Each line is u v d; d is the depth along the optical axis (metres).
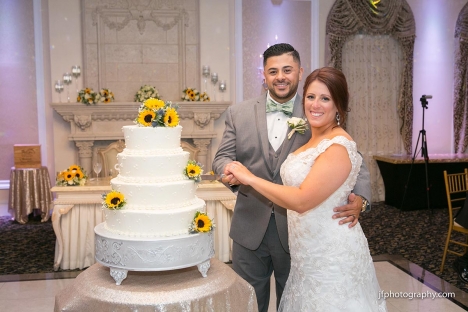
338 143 2.16
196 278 2.46
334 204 2.27
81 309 2.32
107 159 6.34
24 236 6.40
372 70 8.46
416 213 7.60
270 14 8.18
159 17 7.85
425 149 7.60
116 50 7.78
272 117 2.82
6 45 7.63
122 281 2.42
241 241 2.81
